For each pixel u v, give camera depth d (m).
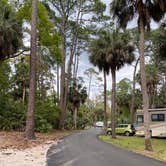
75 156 13.86
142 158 13.64
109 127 42.81
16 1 33.28
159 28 29.91
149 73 51.28
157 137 33.69
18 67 46.22
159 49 30.75
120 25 22.14
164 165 11.47
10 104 34.75
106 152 15.81
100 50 32.53
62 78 45.28
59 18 44.44
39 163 11.55
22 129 32.34
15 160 12.30
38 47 38.06
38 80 45.16
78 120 67.50
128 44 32.34
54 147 18.23
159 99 56.97
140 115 36.25
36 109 35.72
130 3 21.14
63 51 44.72
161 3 19.61
